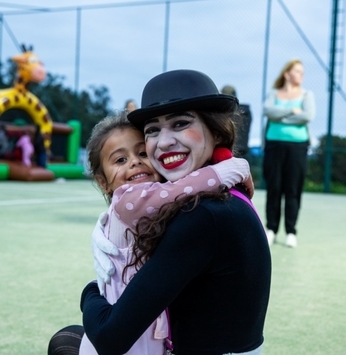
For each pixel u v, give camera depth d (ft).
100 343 4.35
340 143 41.52
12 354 7.32
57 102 61.16
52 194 32.04
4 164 42.42
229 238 4.16
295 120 15.48
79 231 17.84
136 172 5.11
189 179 4.30
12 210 23.15
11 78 71.67
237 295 4.26
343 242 17.25
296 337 8.29
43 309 9.28
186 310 4.38
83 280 11.32
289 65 15.93
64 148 50.19
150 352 4.62
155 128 4.65
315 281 11.88
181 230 4.16
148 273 4.19
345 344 8.04
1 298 9.85
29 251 14.20
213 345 4.30
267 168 16.02
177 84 4.54
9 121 57.47
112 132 5.20
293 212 16.01
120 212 4.44
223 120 4.57
